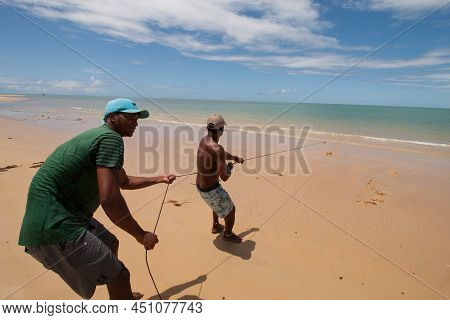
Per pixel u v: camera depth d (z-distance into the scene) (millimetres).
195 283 3451
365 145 11805
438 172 7852
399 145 11969
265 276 3590
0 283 3311
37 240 2264
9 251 3879
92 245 2367
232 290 3344
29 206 2299
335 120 21812
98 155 2271
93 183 2393
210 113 26000
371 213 5320
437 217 5152
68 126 15359
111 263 2441
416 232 4641
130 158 9070
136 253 3973
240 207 5551
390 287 3402
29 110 26922
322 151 10469
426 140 13180
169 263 3801
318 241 4375
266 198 5996
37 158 8383
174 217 5047
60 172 2273
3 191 5805
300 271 3686
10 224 4578
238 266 3771
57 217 2258
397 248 4199
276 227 4801
